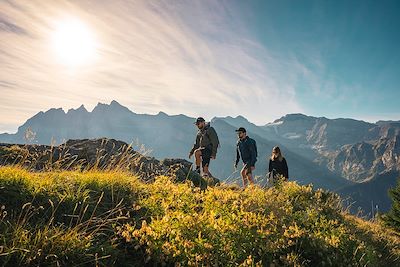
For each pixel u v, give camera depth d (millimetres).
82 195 6289
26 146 11297
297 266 5664
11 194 5691
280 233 6496
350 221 11469
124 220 6266
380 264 8594
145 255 5297
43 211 5691
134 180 8156
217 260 5141
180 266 4906
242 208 6727
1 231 4852
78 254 4844
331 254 6660
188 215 6098
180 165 13312
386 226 19406
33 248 4613
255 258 5707
